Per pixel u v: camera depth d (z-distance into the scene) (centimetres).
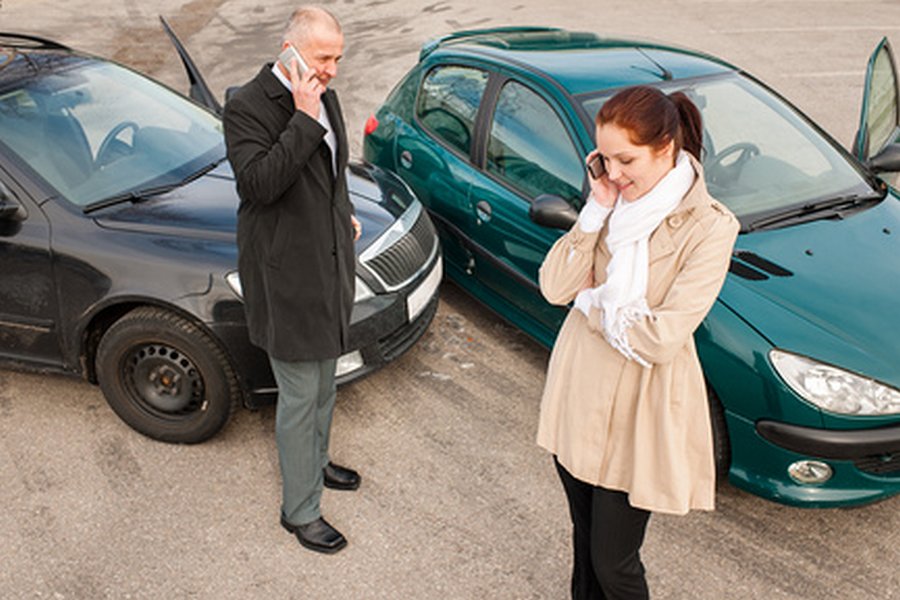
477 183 405
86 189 342
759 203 347
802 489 285
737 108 385
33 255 327
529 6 1261
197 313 312
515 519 310
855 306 296
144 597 276
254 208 242
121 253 321
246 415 367
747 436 288
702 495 202
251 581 283
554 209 316
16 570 287
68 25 1207
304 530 295
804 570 286
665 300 181
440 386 388
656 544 297
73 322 332
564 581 283
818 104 788
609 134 172
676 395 191
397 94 489
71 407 371
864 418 271
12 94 363
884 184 377
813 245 326
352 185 383
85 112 374
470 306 457
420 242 371
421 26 1144
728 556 292
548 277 204
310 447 281
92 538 301
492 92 411
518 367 403
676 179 178
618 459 199
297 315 251
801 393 273
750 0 1275
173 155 376
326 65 224
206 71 956
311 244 245
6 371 397
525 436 356
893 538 300
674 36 1059
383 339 347
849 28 1084
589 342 198
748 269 311
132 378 340
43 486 326
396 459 342
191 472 333
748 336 284
